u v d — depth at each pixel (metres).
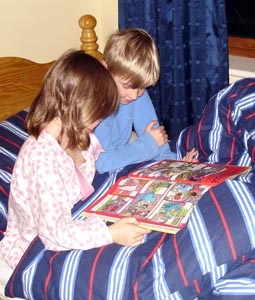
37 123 1.30
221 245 1.15
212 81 1.95
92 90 1.25
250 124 1.61
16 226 1.43
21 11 2.05
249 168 1.49
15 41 2.07
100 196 1.47
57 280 1.24
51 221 1.24
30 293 1.28
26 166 1.29
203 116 1.77
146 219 1.27
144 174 1.51
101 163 1.60
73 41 2.28
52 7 2.15
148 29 2.00
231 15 2.24
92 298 1.20
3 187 1.54
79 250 1.27
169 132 2.13
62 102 1.25
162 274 1.17
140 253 1.23
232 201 1.20
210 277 1.16
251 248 1.15
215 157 1.73
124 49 1.47
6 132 1.73
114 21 2.32
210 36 1.88
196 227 1.18
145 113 1.78
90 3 2.30
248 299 1.14
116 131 1.70
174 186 1.40
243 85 1.69
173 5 1.89
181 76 1.98
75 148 1.37
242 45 2.23
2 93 1.90
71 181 1.37
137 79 1.48
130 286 1.18
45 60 2.19
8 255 1.39
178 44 1.93
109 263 1.22
